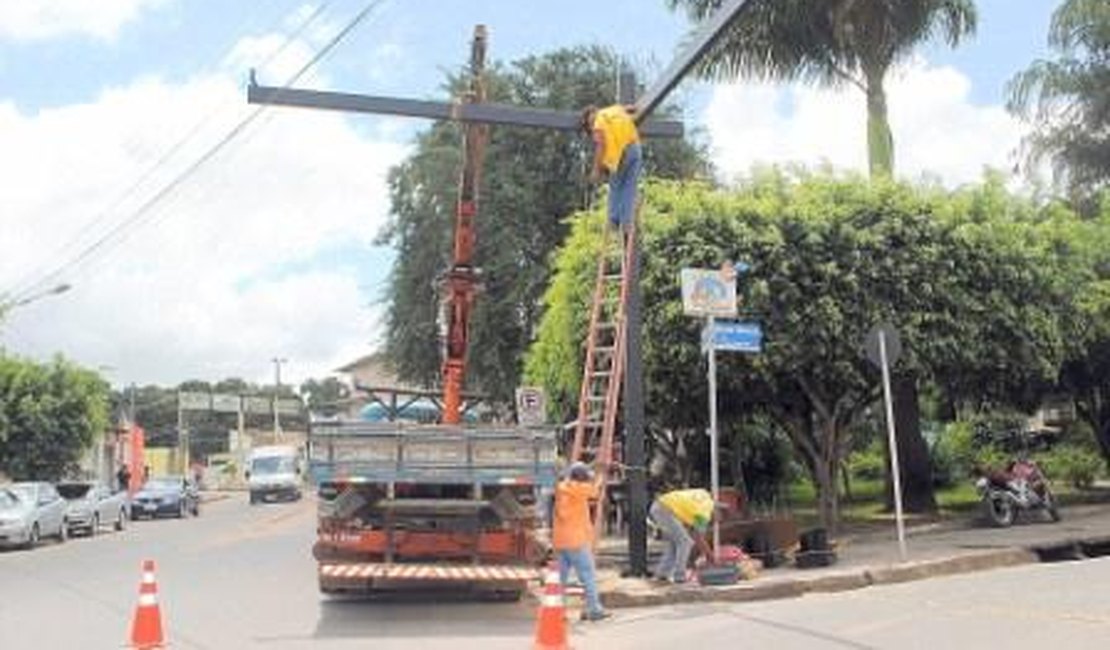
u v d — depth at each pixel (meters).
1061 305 22.52
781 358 19.38
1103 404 29.53
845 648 11.11
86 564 23.95
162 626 14.02
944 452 33.28
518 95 33.59
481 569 14.85
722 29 14.17
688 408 20.91
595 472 16.14
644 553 16.53
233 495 80.06
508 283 32.88
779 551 17.70
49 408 45.66
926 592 14.84
